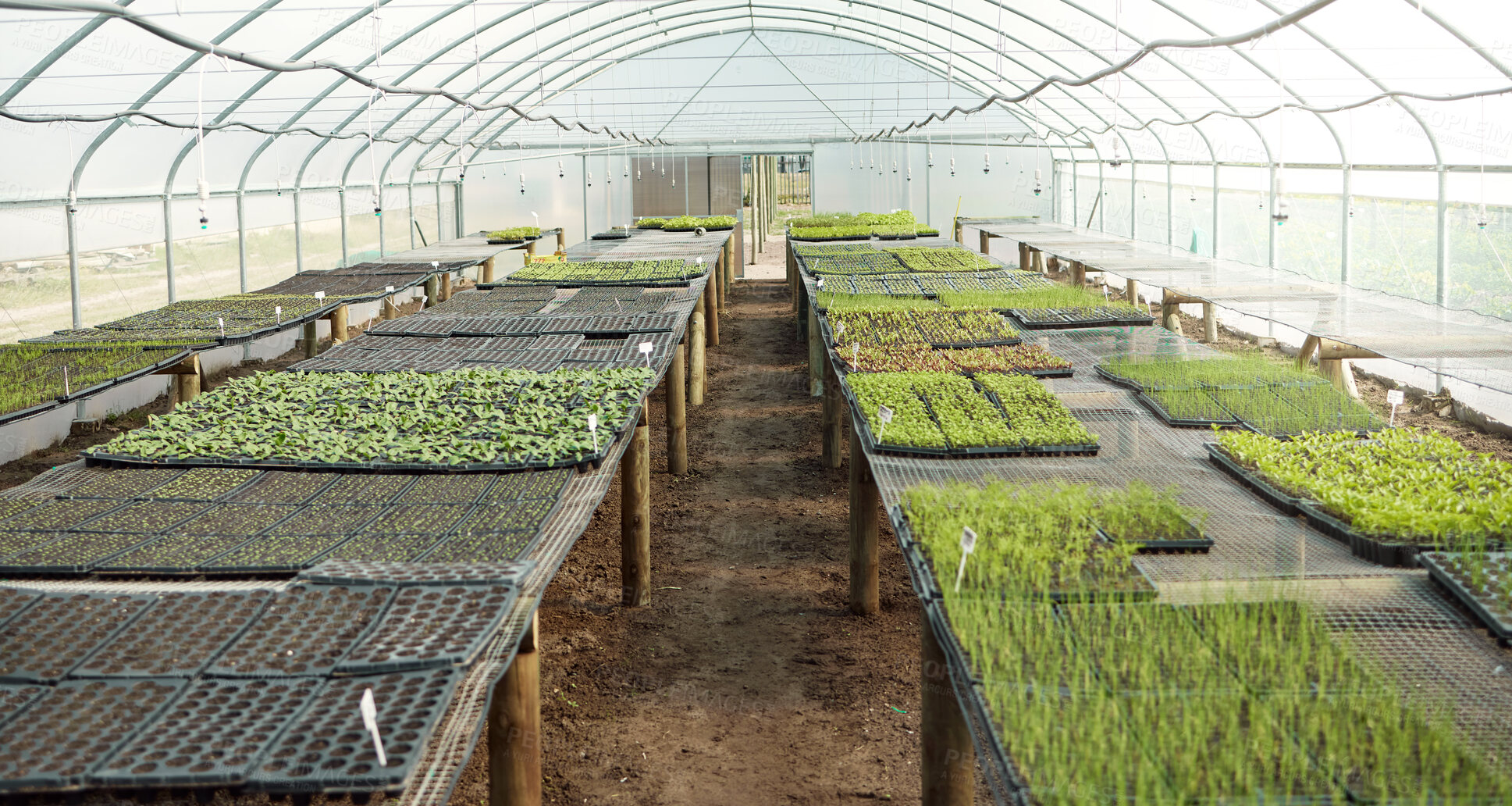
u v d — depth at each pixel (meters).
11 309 16.23
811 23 29.66
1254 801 4.17
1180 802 4.11
